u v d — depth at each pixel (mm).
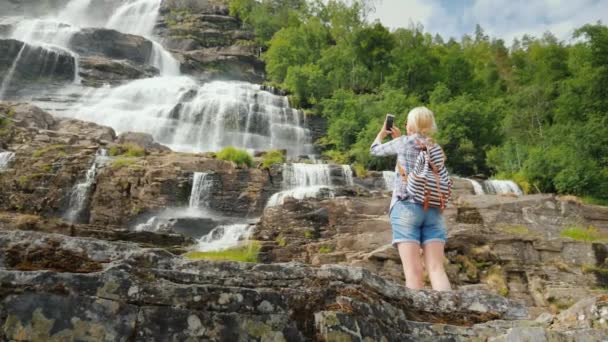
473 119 50500
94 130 36219
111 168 29891
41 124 35594
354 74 62375
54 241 4766
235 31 78500
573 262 23812
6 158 30125
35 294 4129
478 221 26531
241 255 22938
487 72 74250
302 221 24922
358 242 23578
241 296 4555
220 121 48125
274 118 51781
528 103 59188
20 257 4633
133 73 55500
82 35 60656
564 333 4992
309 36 71188
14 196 28844
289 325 4570
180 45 74250
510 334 4969
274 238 24688
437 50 76875
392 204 6598
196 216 29844
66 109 45625
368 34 65688
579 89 57594
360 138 48344
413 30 70188
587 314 6293
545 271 23312
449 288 6199
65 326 4098
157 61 63625
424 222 6480
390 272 21766
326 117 54969
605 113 54375
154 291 4395
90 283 4277
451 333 5145
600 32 59031
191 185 30438
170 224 26750
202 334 4324
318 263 22734
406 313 5301
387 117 7008
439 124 50156
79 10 79438
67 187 29453
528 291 22766
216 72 66438
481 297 5637
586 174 41250
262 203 31375
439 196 6453
